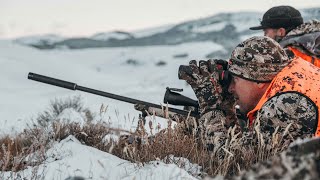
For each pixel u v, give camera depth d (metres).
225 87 4.53
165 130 4.98
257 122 4.09
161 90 25.19
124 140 5.33
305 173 2.04
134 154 4.70
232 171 4.36
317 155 2.14
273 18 6.59
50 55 46.22
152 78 30.12
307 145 2.28
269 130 4.09
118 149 5.22
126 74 35.91
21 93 22.70
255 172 2.10
